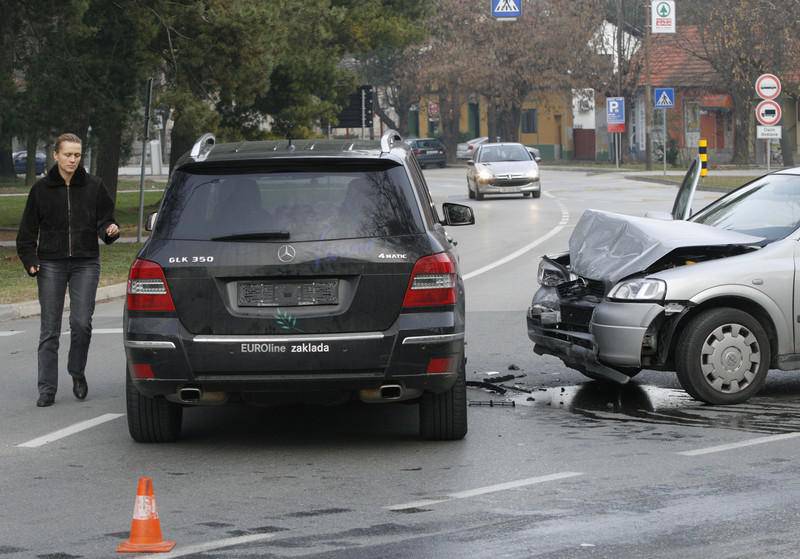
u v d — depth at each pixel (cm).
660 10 14800
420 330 2055
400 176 2120
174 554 1541
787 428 2262
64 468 2056
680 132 19262
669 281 2456
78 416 2512
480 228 7819
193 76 7500
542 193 11788
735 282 2467
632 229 2652
